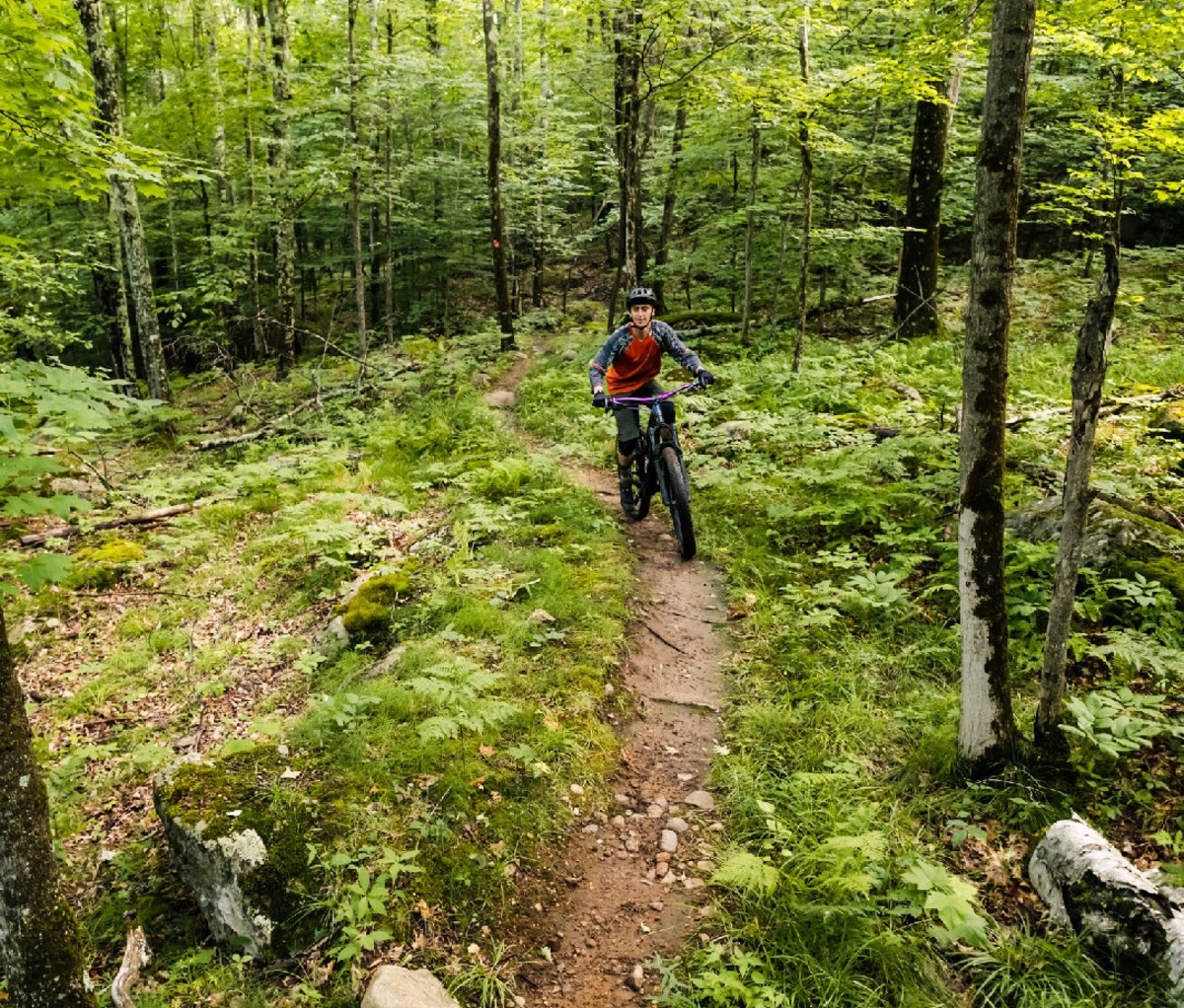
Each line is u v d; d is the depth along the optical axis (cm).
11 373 371
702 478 734
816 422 825
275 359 1845
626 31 1134
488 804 370
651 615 557
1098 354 319
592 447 945
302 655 544
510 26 2123
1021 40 305
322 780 373
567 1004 291
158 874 367
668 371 1162
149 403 419
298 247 2583
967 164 1404
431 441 985
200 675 547
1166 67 961
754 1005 273
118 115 1135
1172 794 340
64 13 556
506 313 1614
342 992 288
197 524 798
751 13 918
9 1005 260
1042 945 285
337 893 317
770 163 1466
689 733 443
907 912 299
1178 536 505
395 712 426
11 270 1160
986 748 363
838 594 531
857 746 407
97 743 485
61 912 261
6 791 245
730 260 1597
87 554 734
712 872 346
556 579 567
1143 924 273
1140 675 412
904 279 1259
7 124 562
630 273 1289
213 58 1967
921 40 900
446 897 325
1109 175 1007
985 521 344
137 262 1242
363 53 1430
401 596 577
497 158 1544
